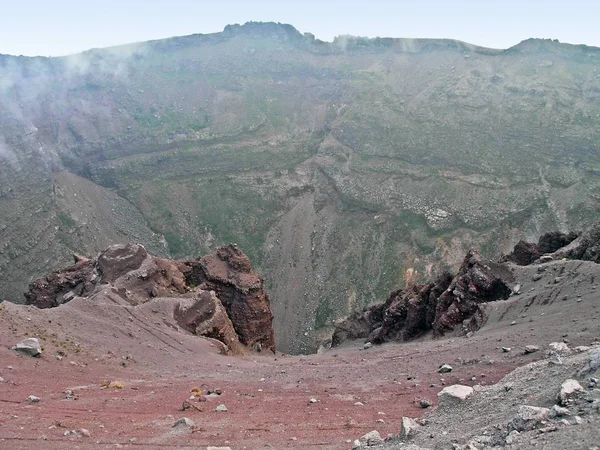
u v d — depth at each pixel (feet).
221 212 632.38
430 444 49.24
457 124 655.76
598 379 47.55
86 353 127.13
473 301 197.57
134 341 157.28
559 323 127.03
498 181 558.97
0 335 115.65
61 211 531.09
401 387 96.17
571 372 54.24
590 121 595.47
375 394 92.07
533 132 600.80
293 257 570.87
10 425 66.54
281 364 160.45
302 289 528.63
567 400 45.47
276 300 520.83
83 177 636.48
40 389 89.51
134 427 69.51
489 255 505.25
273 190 650.43
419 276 506.89
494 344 122.72
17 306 147.02
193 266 278.87
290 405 84.58
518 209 526.16
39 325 136.67
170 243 602.85
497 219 526.98
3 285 418.10
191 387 102.06
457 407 59.21
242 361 164.14
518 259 241.76
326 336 460.96
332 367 139.95
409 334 240.53
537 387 54.60
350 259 547.49
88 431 66.08
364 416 75.51
